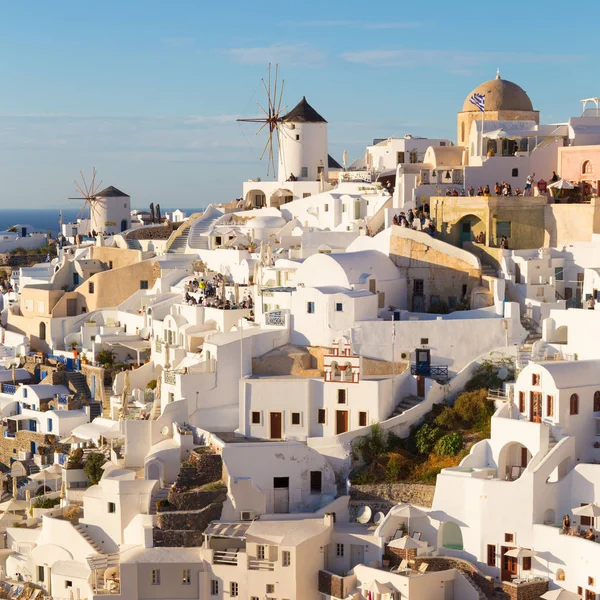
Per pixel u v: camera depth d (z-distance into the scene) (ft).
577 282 344.69
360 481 296.71
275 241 424.46
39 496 343.05
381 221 404.36
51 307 439.63
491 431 286.25
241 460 297.94
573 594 255.91
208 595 286.46
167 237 498.28
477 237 358.84
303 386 313.12
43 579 314.35
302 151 483.51
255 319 357.00
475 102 390.21
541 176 380.17
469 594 266.57
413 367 321.11
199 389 325.42
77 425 373.81
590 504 264.11
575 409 279.69
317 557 281.33
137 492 303.07
